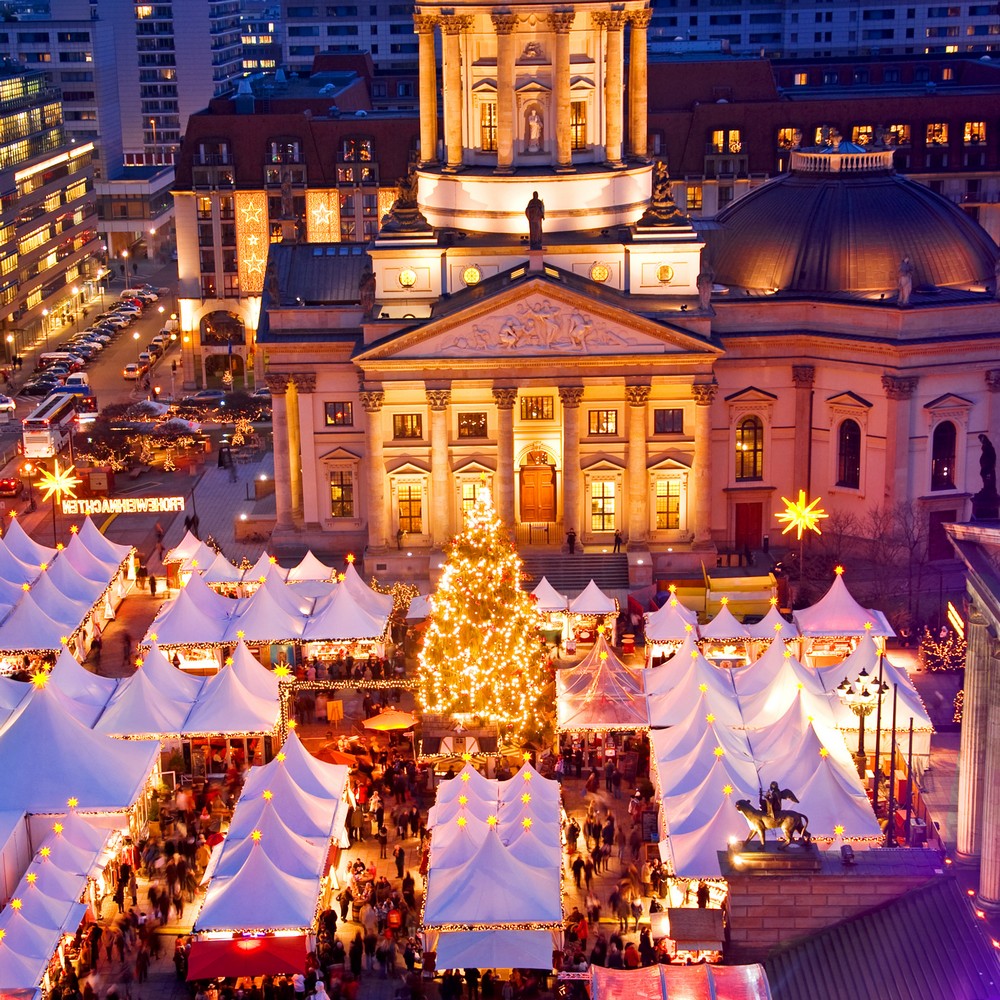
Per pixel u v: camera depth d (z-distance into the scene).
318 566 125.38
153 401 186.62
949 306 132.88
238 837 82.69
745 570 133.75
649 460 135.38
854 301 135.00
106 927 84.06
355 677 112.25
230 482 166.88
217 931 76.69
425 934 78.00
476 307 130.38
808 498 140.50
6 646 114.44
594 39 138.88
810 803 84.19
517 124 139.00
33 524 154.25
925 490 135.50
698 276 134.12
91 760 90.00
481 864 78.06
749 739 93.69
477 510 101.19
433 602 100.06
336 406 139.12
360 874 87.50
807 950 65.94
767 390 138.75
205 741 100.19
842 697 90.25
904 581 131.12
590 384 133.12
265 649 114.12
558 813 85.06
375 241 136.75
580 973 74.44
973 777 78.69
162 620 114.06
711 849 81.19
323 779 89.06
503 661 98.38
